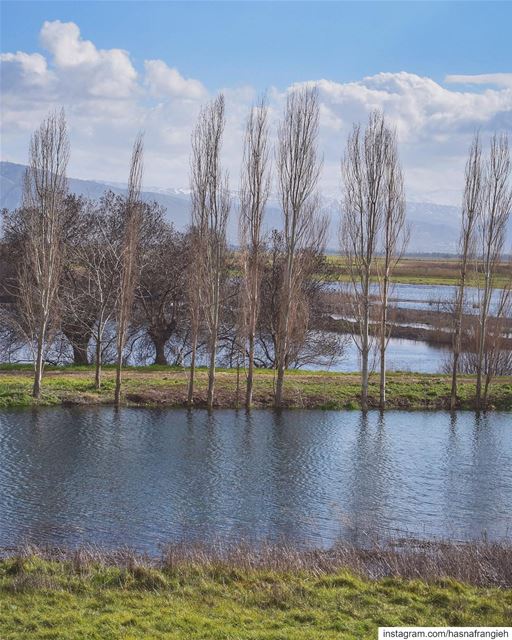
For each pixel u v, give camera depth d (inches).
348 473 1235.2
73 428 1461.6
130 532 920.9
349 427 1571.1
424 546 884.0
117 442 1375.5
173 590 631.2
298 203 1718.8
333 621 561.6
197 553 756.6
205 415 1630.2
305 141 1706.4
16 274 2071.9
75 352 2132.1
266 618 565.0
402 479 1206.9
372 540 912.9
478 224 1798.7
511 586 679.1
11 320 1971.0
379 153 1715.1
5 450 1290.6
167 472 1202.0
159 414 1619.1
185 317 2176.4
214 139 1670.8
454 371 1786.4
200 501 1061.8
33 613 562.3
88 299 1969.7
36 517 967.6
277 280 2170.3
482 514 1038.4
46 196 1630.2
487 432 1560.0
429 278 6589.6
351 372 2142.0
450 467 1286.9
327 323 2367.1
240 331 1947.6
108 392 1724.9
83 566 694.5
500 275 2249.0
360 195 1727.4
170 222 2326.5
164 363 2230.6
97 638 514.6
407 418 1679.4
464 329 2271.2
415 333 3218.5
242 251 1717.5
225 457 1306.6
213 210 1681.8
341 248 1763.0
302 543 894.4
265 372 2030.0
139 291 2129.7
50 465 1213.1
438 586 659.4
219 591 629.6
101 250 1982.0
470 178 1795.0
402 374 2078.0
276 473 1220.5
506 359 2212.1
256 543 887.7
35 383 1641.2
